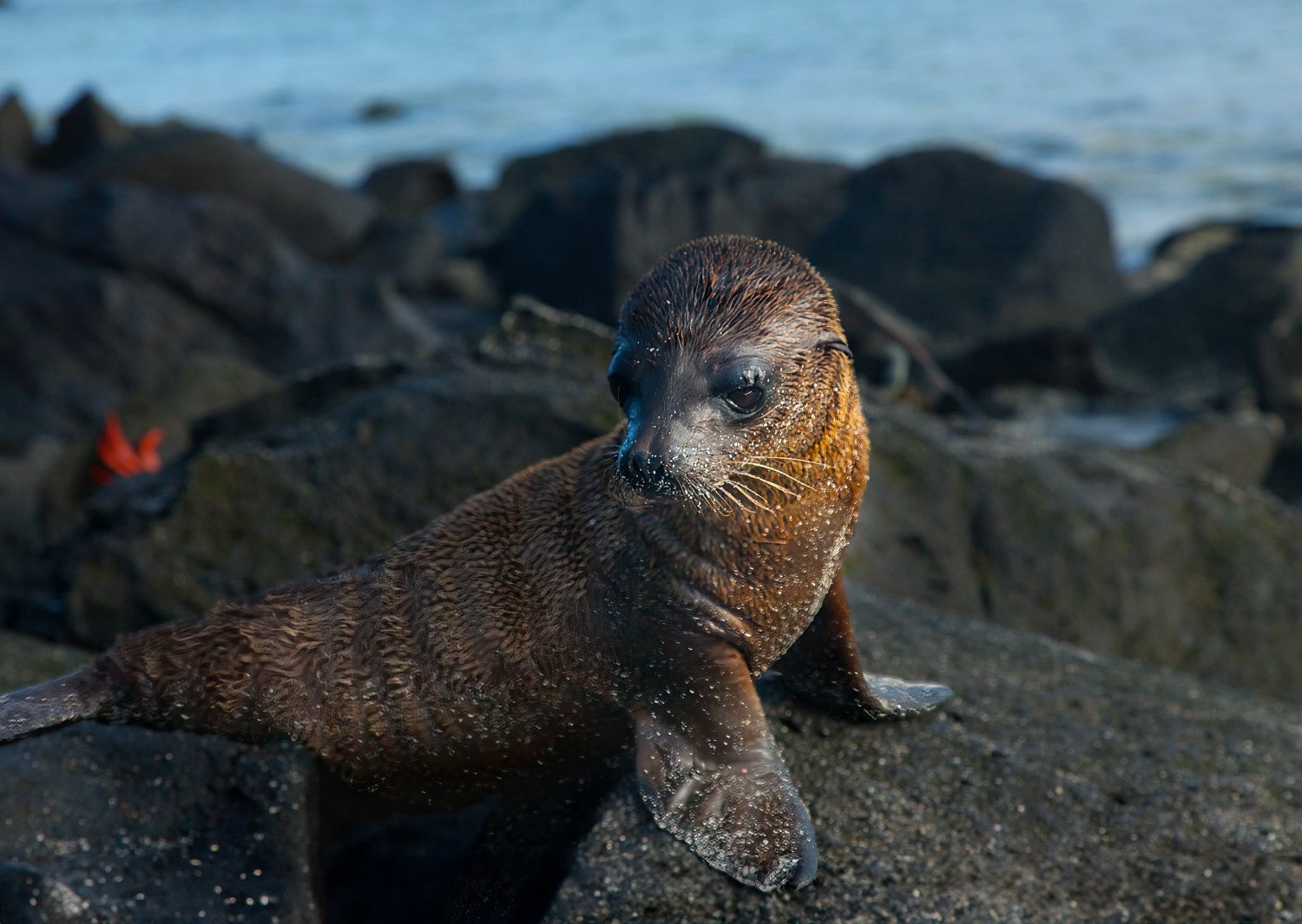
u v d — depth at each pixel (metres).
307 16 150.38
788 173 33.91
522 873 4.85
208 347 22.62
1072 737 5.37
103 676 4.88
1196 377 22.48
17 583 8.51
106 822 4.75
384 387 8.10
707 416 4.20
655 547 4.45
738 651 4.53
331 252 30.22
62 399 21.47
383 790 5.05
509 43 103.25
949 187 29.34
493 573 4.78
